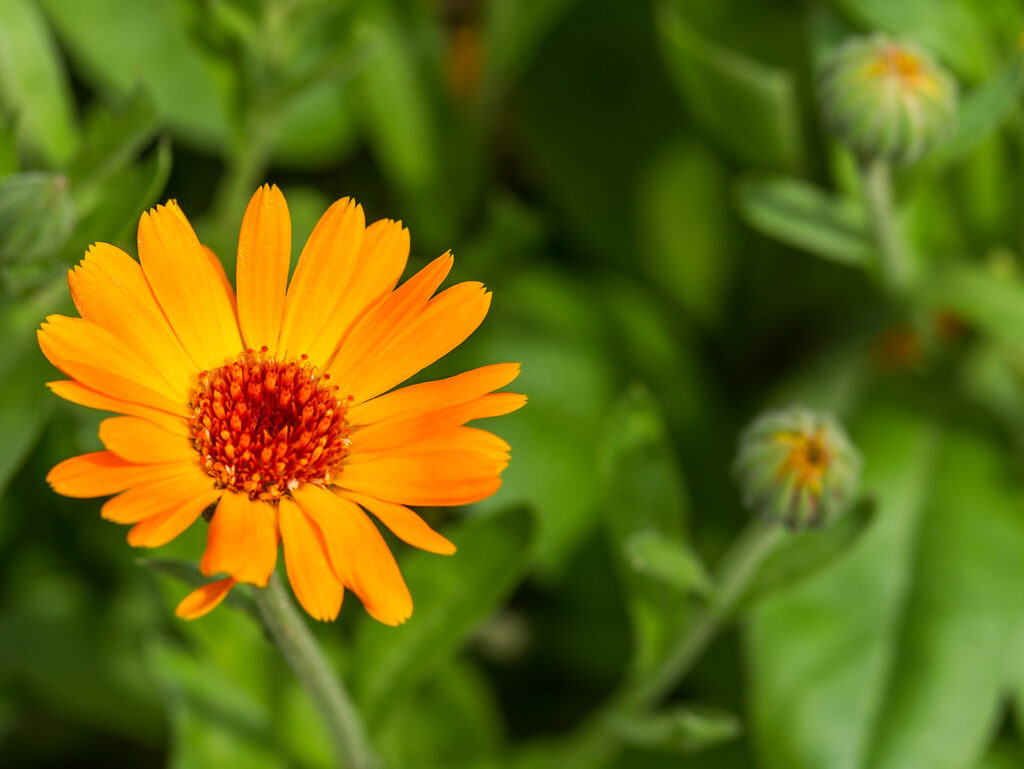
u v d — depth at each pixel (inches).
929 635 19.7
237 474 16.7
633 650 20.6
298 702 19.0
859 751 19.3
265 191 17.0
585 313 21.4
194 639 18.7
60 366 16.1
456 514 20.6
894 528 20.2
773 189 20.1
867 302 21.4
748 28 22.0
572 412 20.9
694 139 22.4
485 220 22.3
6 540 20.4
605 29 22.5
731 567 18.4
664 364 21.5
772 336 22.4
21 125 18.9
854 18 20.3
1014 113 20.7
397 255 17.1
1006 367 21.2
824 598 19.8
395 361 17.0
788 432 17.9
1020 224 21.2
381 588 16.3
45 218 17.6
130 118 18.1
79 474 16.0
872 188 19.3
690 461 21.3
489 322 20.9
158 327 16.8
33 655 19.9
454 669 19.8
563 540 20.6
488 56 21.3
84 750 20.4
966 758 19.3
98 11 20.7
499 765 19.7
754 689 19.5
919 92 18.8
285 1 19.5
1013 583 19.9
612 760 20.1
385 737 18.6
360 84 21.5
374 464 16.8
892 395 21.1
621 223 22.3
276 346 17.1
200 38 19.5
